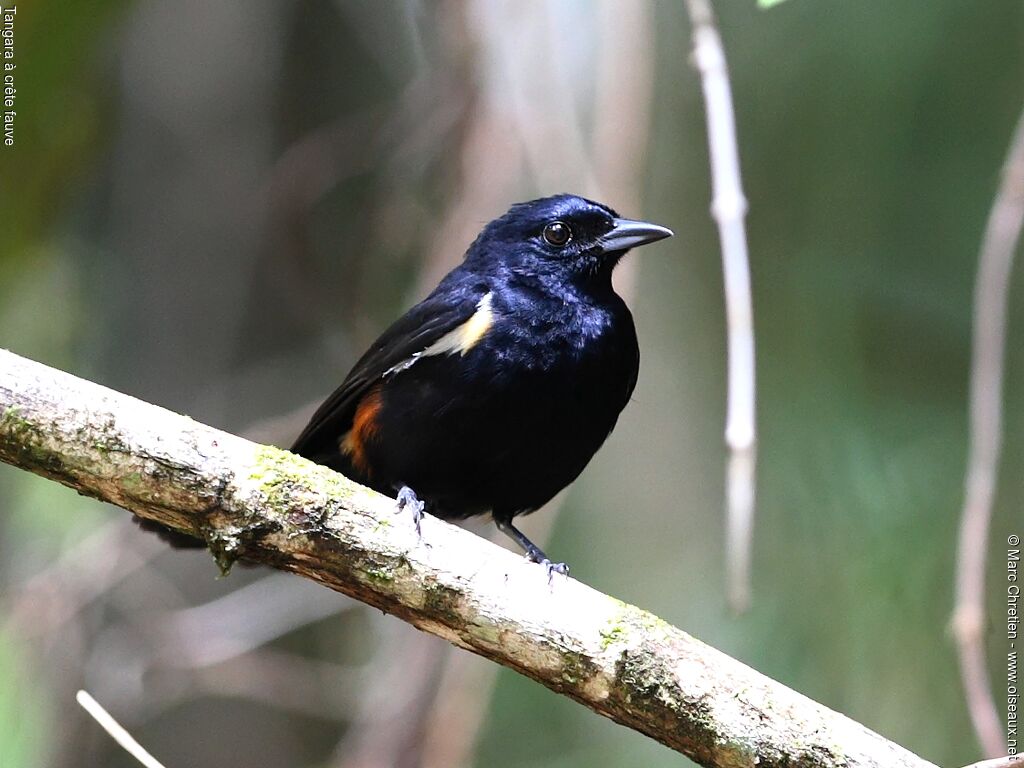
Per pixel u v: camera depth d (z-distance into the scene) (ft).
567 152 33.63
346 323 38.42
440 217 35.40
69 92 33.76
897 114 35.76
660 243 41.52
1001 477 34.30
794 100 36.96
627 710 19.53
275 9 37.81
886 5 35.73
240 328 37.45
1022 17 34.76
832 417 35.65
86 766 34.99
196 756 35.88
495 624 20.11
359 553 20.43
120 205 37.01
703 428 41.81
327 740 37.14
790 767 18.57
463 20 33.81
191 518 20.49
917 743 32.94
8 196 33.88
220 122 37.22
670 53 40.45
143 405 20.65
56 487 37.35
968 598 24.44
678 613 39.96
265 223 37.37
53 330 36.63
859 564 34.50
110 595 35.68
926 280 35.63
